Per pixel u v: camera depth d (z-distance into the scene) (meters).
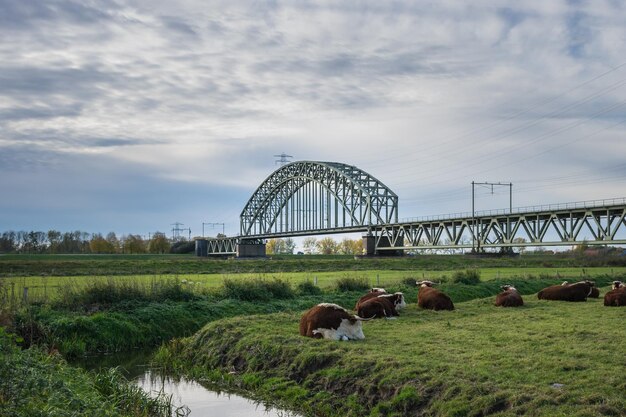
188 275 59.28
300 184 172.50
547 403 12.12
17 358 13.01
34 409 10.45
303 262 86.50
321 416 14.90
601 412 11.51
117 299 29.83
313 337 19.61
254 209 199.75
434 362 15.35
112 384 15.93
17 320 23.89
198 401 16.80
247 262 85.88
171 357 22.36
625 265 78.88
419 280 40.94
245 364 19.33
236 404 16.39
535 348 16.89
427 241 114.62
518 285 42.22
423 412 13.25
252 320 23.84
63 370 15.60
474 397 12.92
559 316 23.86
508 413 12.09
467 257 98.38
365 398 14.66
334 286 37.78
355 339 19.20
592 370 14.05
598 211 73.06
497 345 17.56
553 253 109.75
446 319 23.84
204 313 29.59
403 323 22.83
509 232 90.62
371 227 136.75
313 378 16.52
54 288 37.06
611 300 27.52
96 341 24.88
